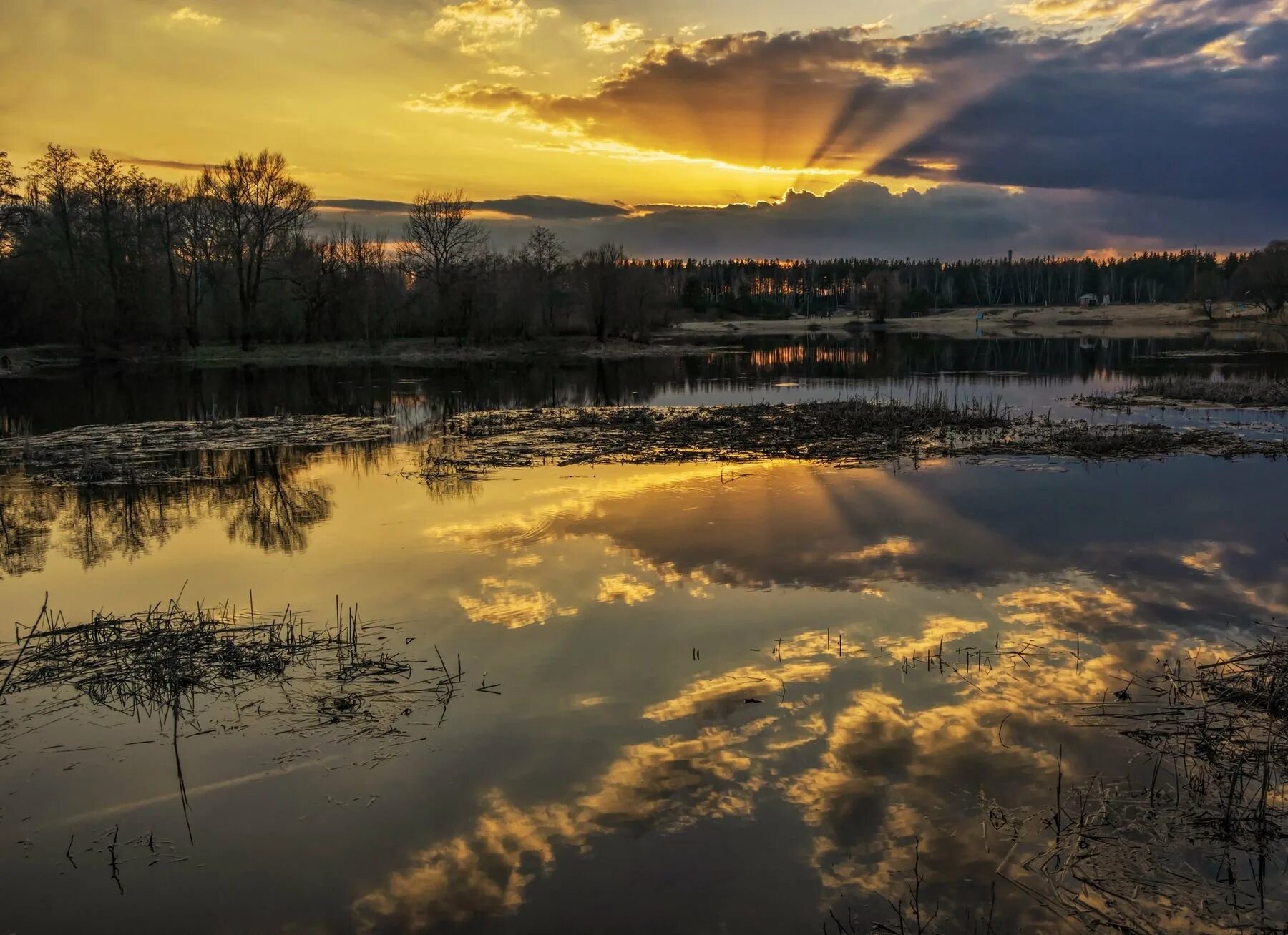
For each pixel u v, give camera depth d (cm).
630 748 719
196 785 689
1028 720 753
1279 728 725
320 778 691
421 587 1135
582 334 7619
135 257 6288
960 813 625
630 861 582
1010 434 2391
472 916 537
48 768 718
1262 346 6419
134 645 958
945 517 1447
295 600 1100
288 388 4391
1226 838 593
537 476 1914
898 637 937
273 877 580
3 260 5681
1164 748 702
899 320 12312
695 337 8969
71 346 6016
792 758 698
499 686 835
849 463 1997
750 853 587
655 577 1152
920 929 514
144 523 1563
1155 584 1094
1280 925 512
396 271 7712
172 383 4678
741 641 931
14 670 905
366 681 853
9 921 544
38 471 2133
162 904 557
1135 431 2395
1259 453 2041
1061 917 525
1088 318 11500
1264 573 1130
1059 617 989
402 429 2827
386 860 593
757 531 1375
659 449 2256
